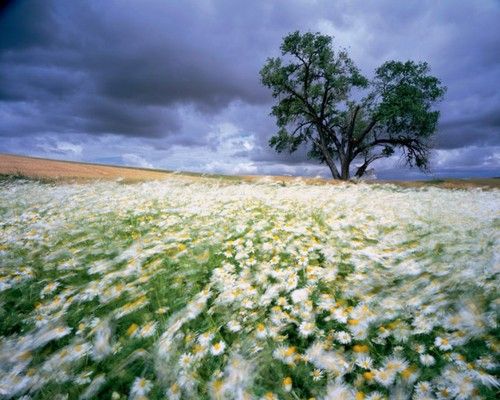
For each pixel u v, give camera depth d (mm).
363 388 2027
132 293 3002
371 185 13227
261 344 2350
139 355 2217
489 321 2270
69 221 5457
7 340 2516
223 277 3338
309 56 34812
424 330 2332
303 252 3752
